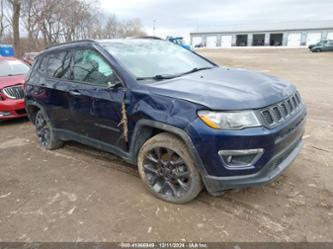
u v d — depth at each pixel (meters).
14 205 2.92
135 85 2.81
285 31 60.22
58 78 3.84
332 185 3.01
